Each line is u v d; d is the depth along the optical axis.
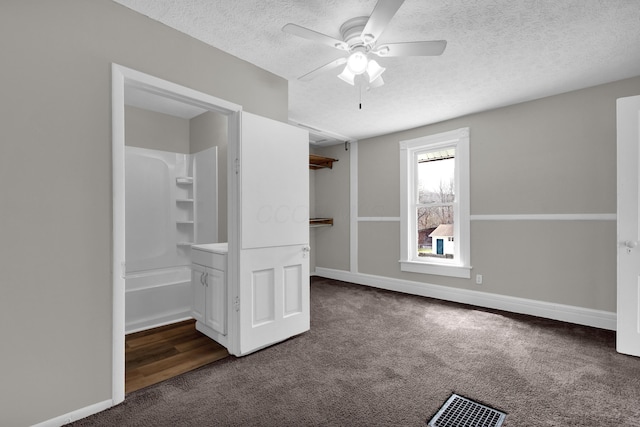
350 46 1.87
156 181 3.55
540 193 3.07
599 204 2.76
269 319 2.40
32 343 1.41
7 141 1.35
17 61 1.38
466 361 2.14
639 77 2.59
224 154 3.26
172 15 1.81
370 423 1.50
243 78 2.32
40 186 1.43
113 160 1.65
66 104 1.50
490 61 2.35
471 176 3.54
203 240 3.56
